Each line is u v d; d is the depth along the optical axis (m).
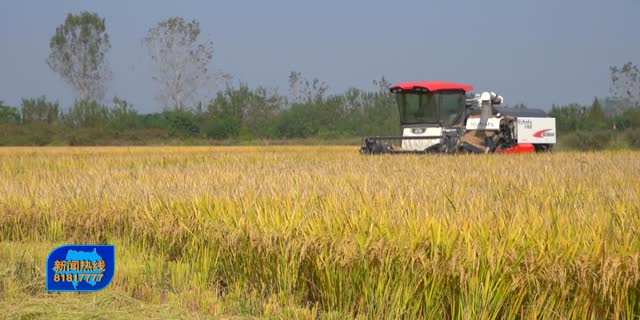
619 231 8.14
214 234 10.89
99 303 9.15
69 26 78.38
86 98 79.31
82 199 14.24
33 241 13.62
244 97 75.38
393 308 8.65
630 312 7.79
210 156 32.12
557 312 7.91
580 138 51.91
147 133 67.75
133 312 8.83
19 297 9.52
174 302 9.34
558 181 14.80
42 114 70.19
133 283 9.99
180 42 77.69
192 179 16.05
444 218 8.91
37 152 42.94
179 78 78.00
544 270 7.88
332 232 9.43
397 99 34.94
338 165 21.95
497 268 8.02
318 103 75.81
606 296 7.77
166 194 13.14
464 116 34.31
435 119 34.00
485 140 32.47
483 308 8.02
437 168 19.75
